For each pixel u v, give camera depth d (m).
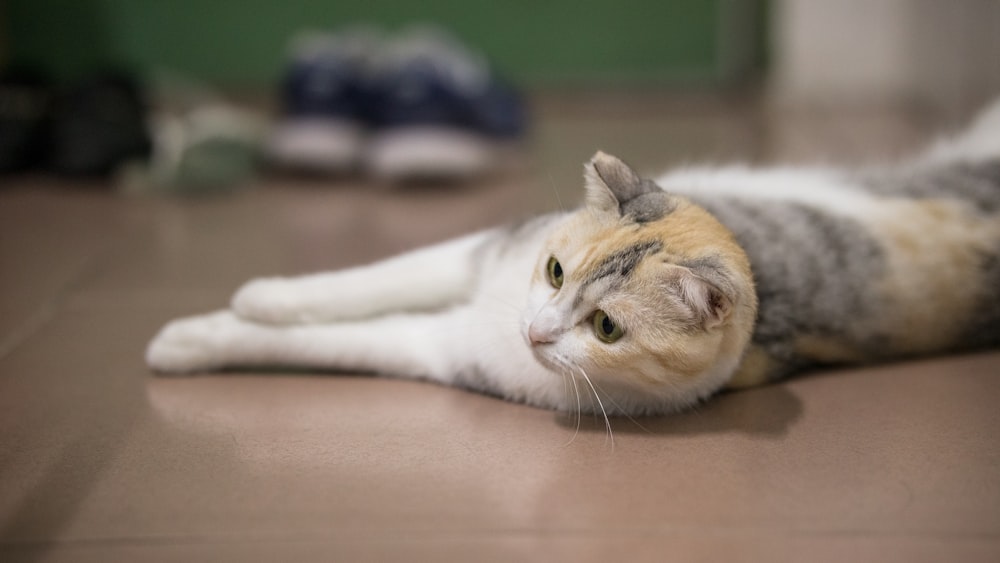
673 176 0.77
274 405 0.62
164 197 1.05
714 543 0.50
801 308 0.64
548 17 1.52
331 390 0.64
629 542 0.50
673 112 1.51
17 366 0.67
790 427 0.60
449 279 0.68
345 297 0.66
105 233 0.93
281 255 0.86
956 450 0.57
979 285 0.69
